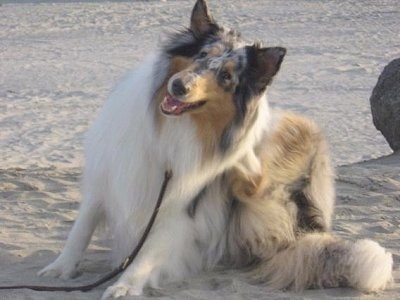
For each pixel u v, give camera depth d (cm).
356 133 1941
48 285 694
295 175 745
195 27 664
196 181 674
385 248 825
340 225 908
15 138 1880
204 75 631
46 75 2722
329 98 2364
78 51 3200
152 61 679
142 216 688
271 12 4225
